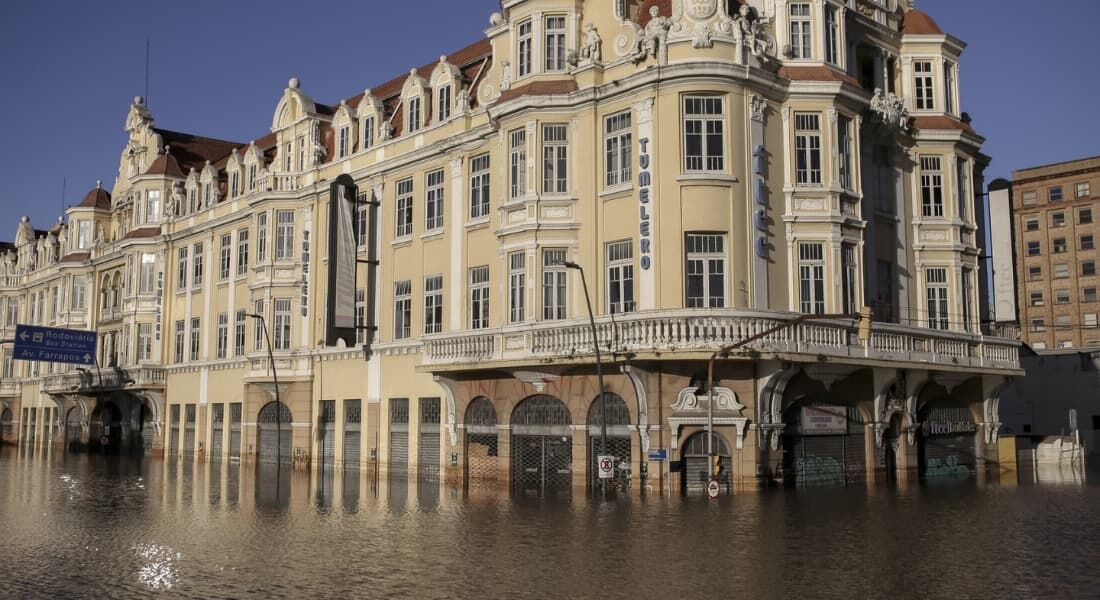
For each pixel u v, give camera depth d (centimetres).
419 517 2552
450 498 3081
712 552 1844
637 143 3116
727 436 2953
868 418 3325
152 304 5925
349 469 4266
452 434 3622
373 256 4228
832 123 3241
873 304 3416
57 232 7719
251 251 4834
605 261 3197
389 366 4072
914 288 3669
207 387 5319
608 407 3097
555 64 3384
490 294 3578
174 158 6153
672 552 1852
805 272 3188
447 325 3772
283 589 1566
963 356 3581
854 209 3309
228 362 5072
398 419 4022
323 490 3425
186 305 5619
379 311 4162
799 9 3350
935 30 3853
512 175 3406
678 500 2761
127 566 1803
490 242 3603
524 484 3341
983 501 2728
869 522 2266
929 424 3647
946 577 1573
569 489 3194
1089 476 3781
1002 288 4016
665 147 3053
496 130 3562
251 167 5091
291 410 4547
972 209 3850
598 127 3247
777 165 3184
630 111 3166
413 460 3888
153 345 5831
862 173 3441
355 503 2955
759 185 3088
